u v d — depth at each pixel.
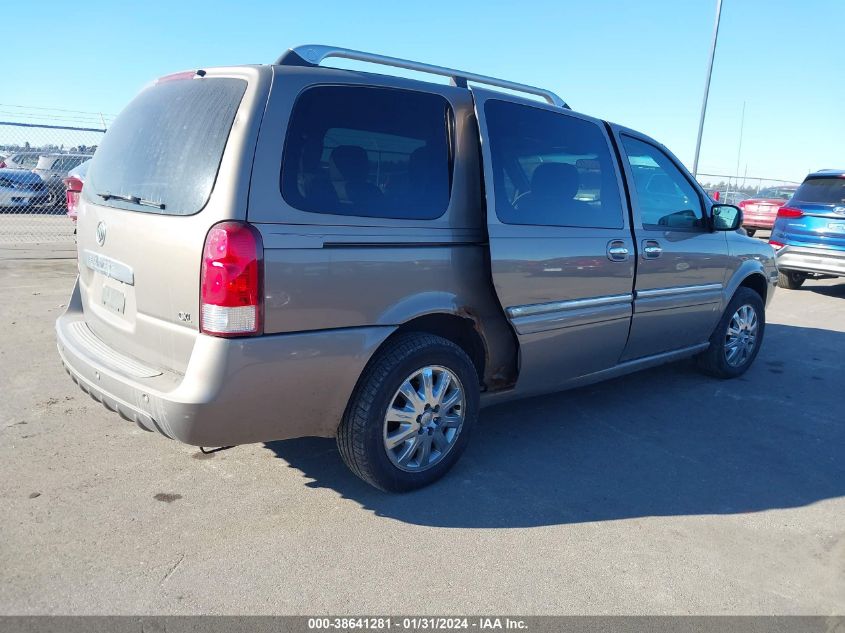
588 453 4.13
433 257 3.36
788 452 4.29
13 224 12.70
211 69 3.16
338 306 2.99
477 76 3.93
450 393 3.56
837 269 9.95
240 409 2.80
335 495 3.43
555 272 3.85
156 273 2.93
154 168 3.09
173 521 3.11
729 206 5.00
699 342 5.34
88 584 2.64
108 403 3.06
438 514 3.30
